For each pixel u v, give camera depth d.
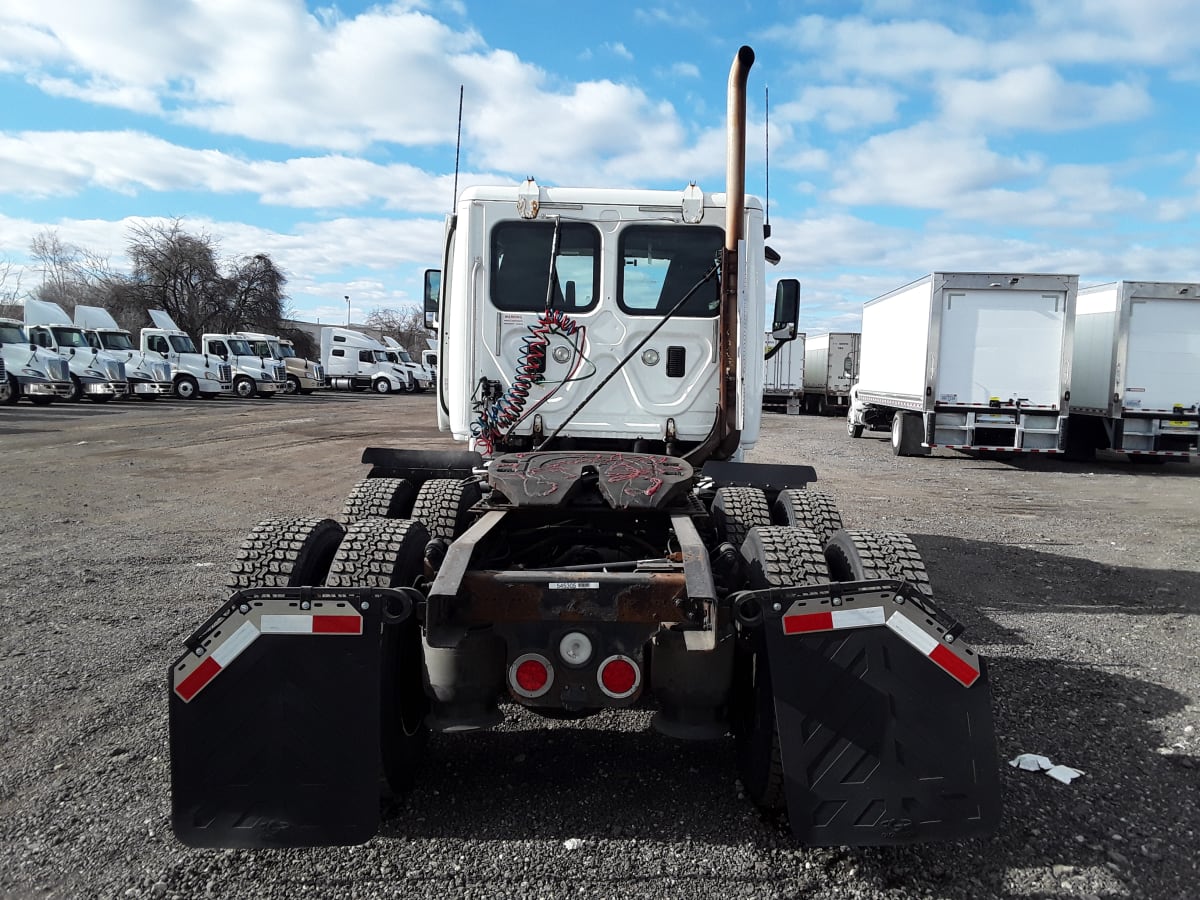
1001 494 12.45
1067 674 4.73
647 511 3.88
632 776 3.52
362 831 2.66
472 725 3.05
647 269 5.75
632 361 5.76
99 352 29.19
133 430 19.94
